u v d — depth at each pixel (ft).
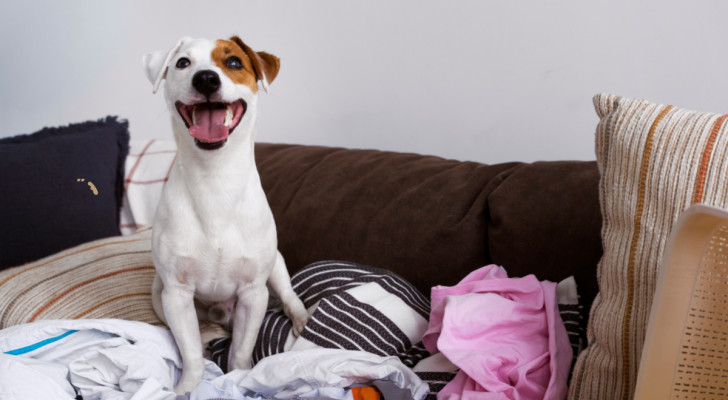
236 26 9.18
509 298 4.63
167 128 10.14
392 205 5.92
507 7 7.38
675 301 2.65
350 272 5.41
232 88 4.20
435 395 4.23
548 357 4.12
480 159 7.91
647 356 2.68
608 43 6.91
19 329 4.29
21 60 10.82
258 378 4.17
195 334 4.63
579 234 5.02
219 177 4.39
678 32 6.53
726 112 6.44
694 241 2.58
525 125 7.55
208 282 4.68
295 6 8.68
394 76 8.23
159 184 7.14
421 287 5.61
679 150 3.56
